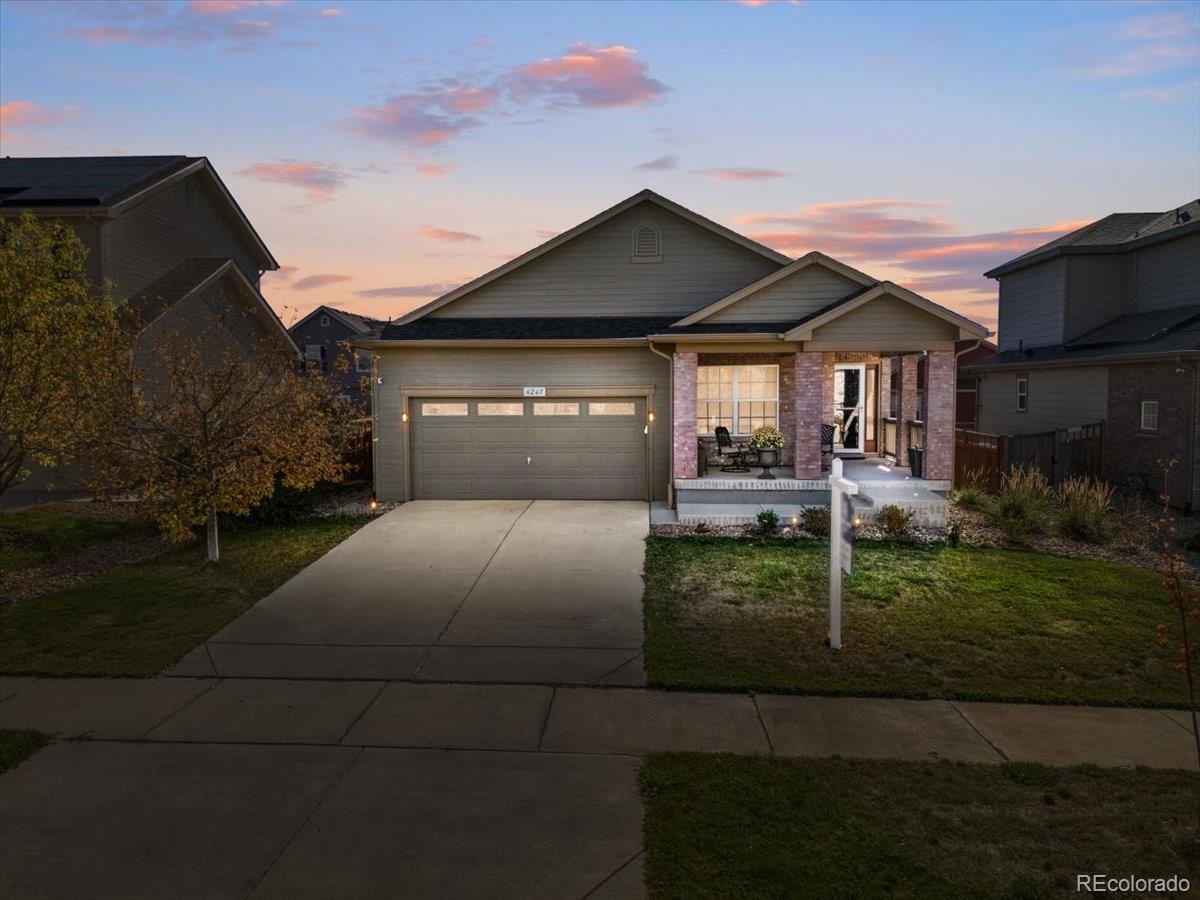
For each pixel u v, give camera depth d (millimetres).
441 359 17516
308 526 15086
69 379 11273
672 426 16500
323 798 5750
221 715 7191
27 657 8586
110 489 11828
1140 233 24062
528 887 4734
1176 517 16359
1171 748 6516
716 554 12820
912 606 10188
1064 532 14250
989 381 28281
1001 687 7738
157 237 21172
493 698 7562
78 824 5430
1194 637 9078
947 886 4676
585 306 19031
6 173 21188
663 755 6348
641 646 8922
